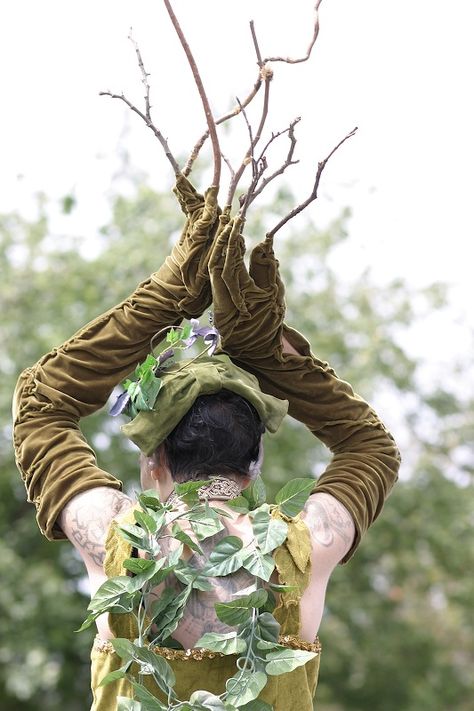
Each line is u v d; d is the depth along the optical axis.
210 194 2.83
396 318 14.16
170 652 2.59
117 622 2.62
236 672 2.59
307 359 3.04
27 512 13.85
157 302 2.94
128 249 13.08
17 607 12.33
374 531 14.36
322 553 2.72
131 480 12.77
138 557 2.66
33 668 12.30
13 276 13.19
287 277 13.63
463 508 14.80
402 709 14.71
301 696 2.65
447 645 15.94
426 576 15.14
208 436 2.71
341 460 3.02
